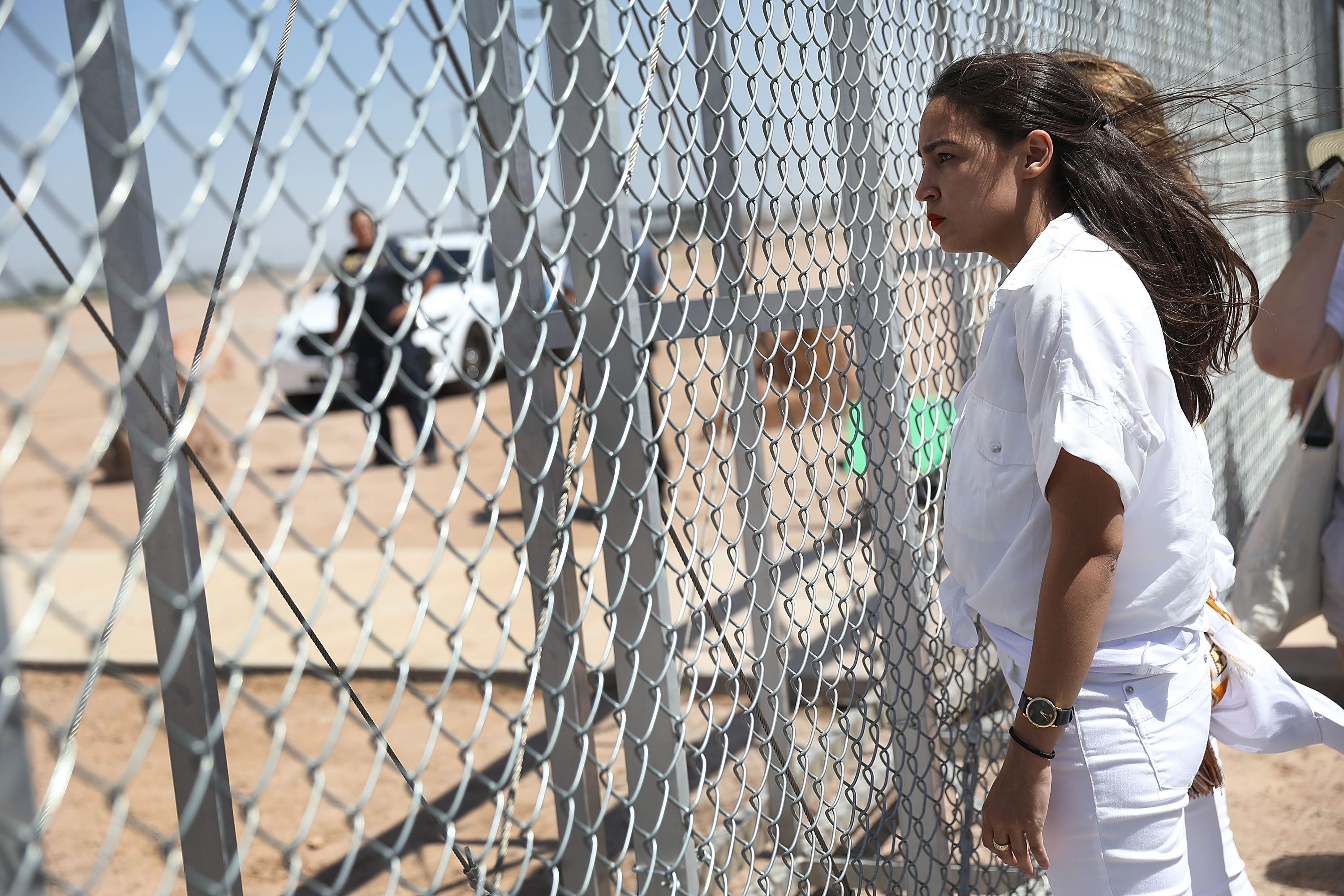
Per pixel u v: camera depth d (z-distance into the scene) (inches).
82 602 236.2
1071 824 60.6
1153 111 68.6
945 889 87.6
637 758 54.4
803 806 66.4
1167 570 58.8
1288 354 98.7
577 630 46.1
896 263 81.5
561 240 47.4
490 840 38.6
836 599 71.2
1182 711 60.7
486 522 299.6
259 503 333.4
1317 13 238.4
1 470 21.0
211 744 27.0
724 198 58.7
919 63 85.9
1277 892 106.3
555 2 49.9
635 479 51.7
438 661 186.1
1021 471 59.4
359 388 350.3
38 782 83.7
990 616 63.3
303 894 118.4
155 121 25.1
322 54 29.9
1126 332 54.6
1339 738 68.4
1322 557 103.5
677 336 54.4
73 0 37.2
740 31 58.2
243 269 27.4
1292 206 76.7
